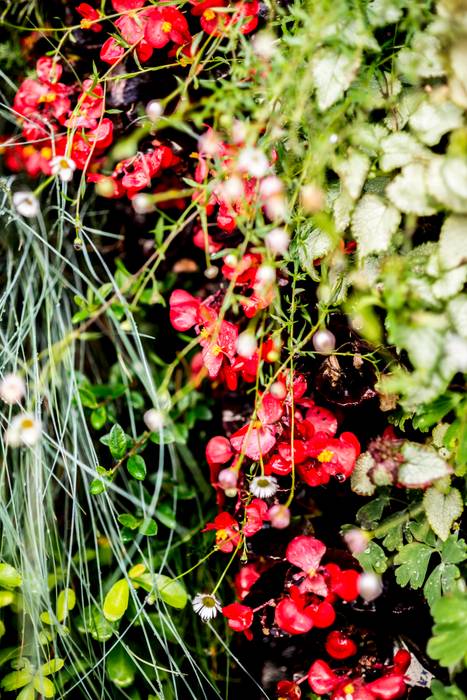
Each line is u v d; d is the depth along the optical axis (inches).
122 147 32.9
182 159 37.2
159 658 37.4
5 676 35.6
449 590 33.3
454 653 31.3
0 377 37.2
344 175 32.3
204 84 32.7
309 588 34.0
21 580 35.9
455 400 32.4
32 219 39.4
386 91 32.5
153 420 34.2
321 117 33.0
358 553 34.4
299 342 34.4
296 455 34.2
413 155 31.7
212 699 37.3
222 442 35.3
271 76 32.5
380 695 33.8
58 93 36.4
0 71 38.1
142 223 40.3
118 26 35.4
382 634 35.8
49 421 39.1
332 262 33.4
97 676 36.5
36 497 36.9
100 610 36.4
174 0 34.4
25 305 38.6
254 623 36.7
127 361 41.2
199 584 38.6
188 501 40.4
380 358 34.4
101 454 39.8
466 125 31.5
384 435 34.0
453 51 31.0
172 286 41.0
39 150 37.1
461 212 31.3
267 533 36.0
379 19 31.9
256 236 33.3
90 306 38.0
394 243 32.9
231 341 34.8
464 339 31.1
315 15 31.6
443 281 31.5
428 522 33.6
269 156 33.6
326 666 34.5
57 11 38.6
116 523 36.9
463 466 32.9
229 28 33.0
